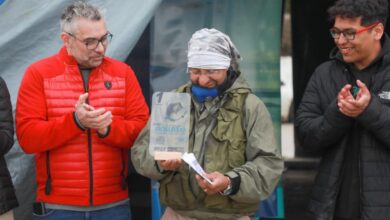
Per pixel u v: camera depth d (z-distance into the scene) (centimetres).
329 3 607
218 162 284
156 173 288
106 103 308
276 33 393
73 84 305
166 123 280
